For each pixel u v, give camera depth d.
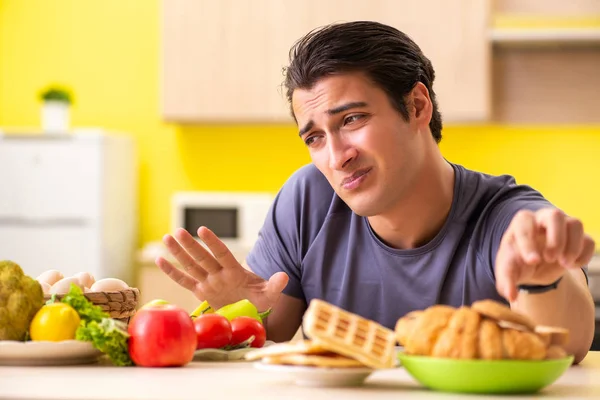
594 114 4.55
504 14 4.50
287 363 1.10
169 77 4.45
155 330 1.25
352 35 1.51
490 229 1.67
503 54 4.59
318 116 1.51
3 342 1.24
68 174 4.42
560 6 4.47
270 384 1.09
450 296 1.70
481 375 1.01
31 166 4.43
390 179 1.54
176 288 4.23
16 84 4.99
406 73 1.57
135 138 4.84
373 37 1.53
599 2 4.45
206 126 4.88
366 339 1.07
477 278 1.68
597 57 4.55
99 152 4.41
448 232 1.70
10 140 4.44
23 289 1.30
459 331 1.04
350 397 1.00
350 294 1.78
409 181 1.59
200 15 4.43
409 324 1.09
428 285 1.71
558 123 4.57
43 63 4.97
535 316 1.34
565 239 1.05
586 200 4.59
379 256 1.75
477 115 4.23
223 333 1.38
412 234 1.71
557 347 1.07
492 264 1.67
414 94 1.61
